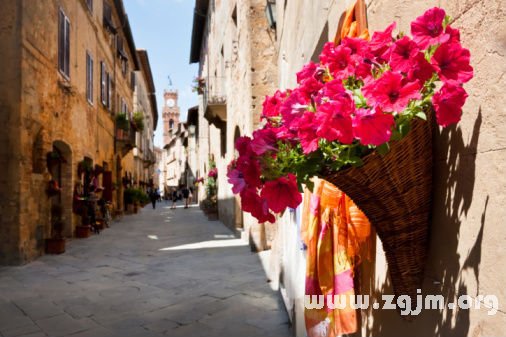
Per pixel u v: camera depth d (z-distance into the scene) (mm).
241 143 1384
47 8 9297
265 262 7301
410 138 1222
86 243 10734
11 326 4254
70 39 11281
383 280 1807
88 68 13617
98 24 15516
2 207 7602
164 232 13383
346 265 2225
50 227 9422
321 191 2197
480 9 1091
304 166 1223
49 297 5375
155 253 9016
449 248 1224
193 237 11656
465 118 1155
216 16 15812
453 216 1202
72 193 11531
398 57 1073
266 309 4598
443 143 1271
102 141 16281
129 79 25562
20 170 7711
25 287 5934
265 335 3826
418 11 1435
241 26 9961
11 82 7770
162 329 4102
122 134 19406
